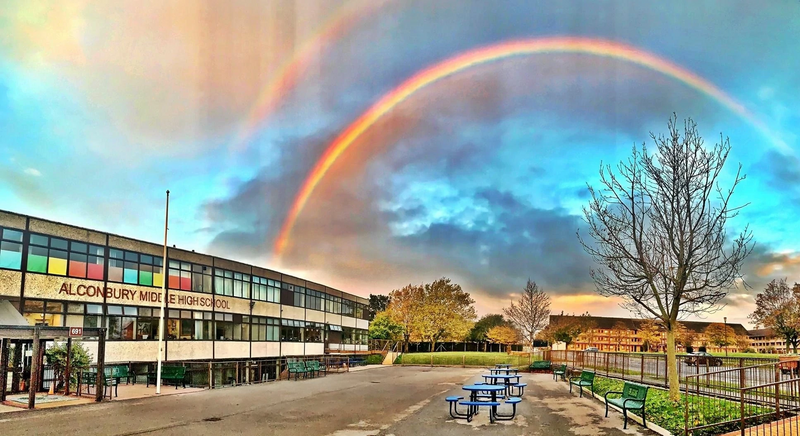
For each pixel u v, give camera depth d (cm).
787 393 1517
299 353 5416
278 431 1430
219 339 4084
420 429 1454
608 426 1449
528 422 1545
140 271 3403
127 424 1533
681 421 1361
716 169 1777
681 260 1628
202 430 1443
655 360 2709
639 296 1780
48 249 2842
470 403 1541
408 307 7781
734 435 1172
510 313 6525
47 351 2323
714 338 9844
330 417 1680
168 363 3384
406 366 5628
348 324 7038
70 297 2934
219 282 4141
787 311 6125
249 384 3059
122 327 3225
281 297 5094
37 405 1895
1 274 2611
